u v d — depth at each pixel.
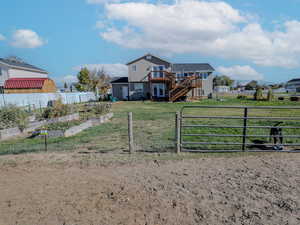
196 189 2.90
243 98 26.50
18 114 8.34
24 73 27.91
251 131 7.29
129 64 28.05
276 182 3.08
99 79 40.22
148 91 28.14
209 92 29.72
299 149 4.96
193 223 2.18
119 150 5.02
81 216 2.29
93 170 3.67
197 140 5.97
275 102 20.23
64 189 2.90
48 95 21.23
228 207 2.46
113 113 13.08
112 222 2.19
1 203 2.55
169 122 9.50
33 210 2.40
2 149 5.28
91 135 6.91
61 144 5.73
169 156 4.45
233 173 3.46
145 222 2.19
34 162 4.16
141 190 2.86
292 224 2.14
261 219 2.23
